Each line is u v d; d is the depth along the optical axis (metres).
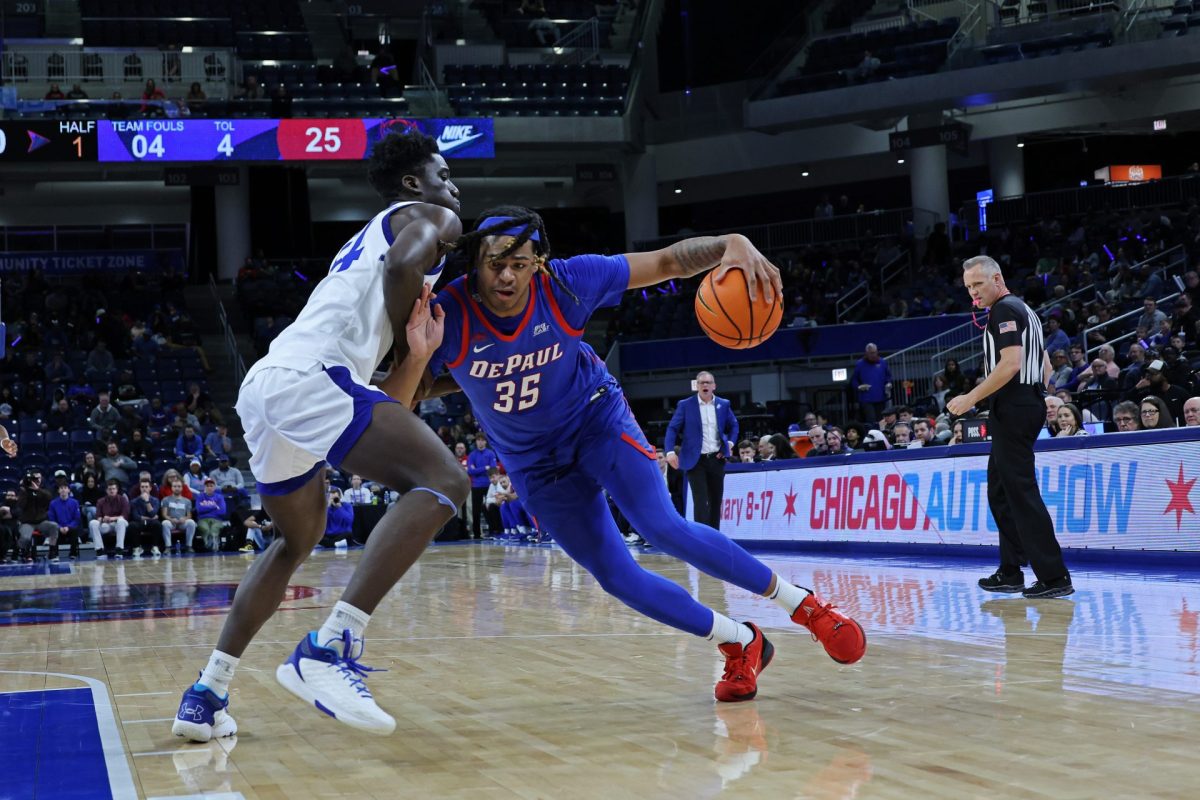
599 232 26.41
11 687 3.45
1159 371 10.17
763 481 11.05
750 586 3.03
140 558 13.80
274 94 20.34
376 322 2.49
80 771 2.27
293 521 2.53
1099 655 3.52
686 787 2.02
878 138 22.64
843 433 14.18
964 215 21.45
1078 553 7.37
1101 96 20.88
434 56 23.98
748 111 21.50
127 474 15.79
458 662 3.81
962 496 8.35
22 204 24.39
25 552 13.88
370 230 2.56
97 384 18.62
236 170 21.12
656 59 24.19
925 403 14.43
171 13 23.20
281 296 22.31
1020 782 1.98
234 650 2.60
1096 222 19.25
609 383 3.01
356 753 2.41
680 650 4.01
